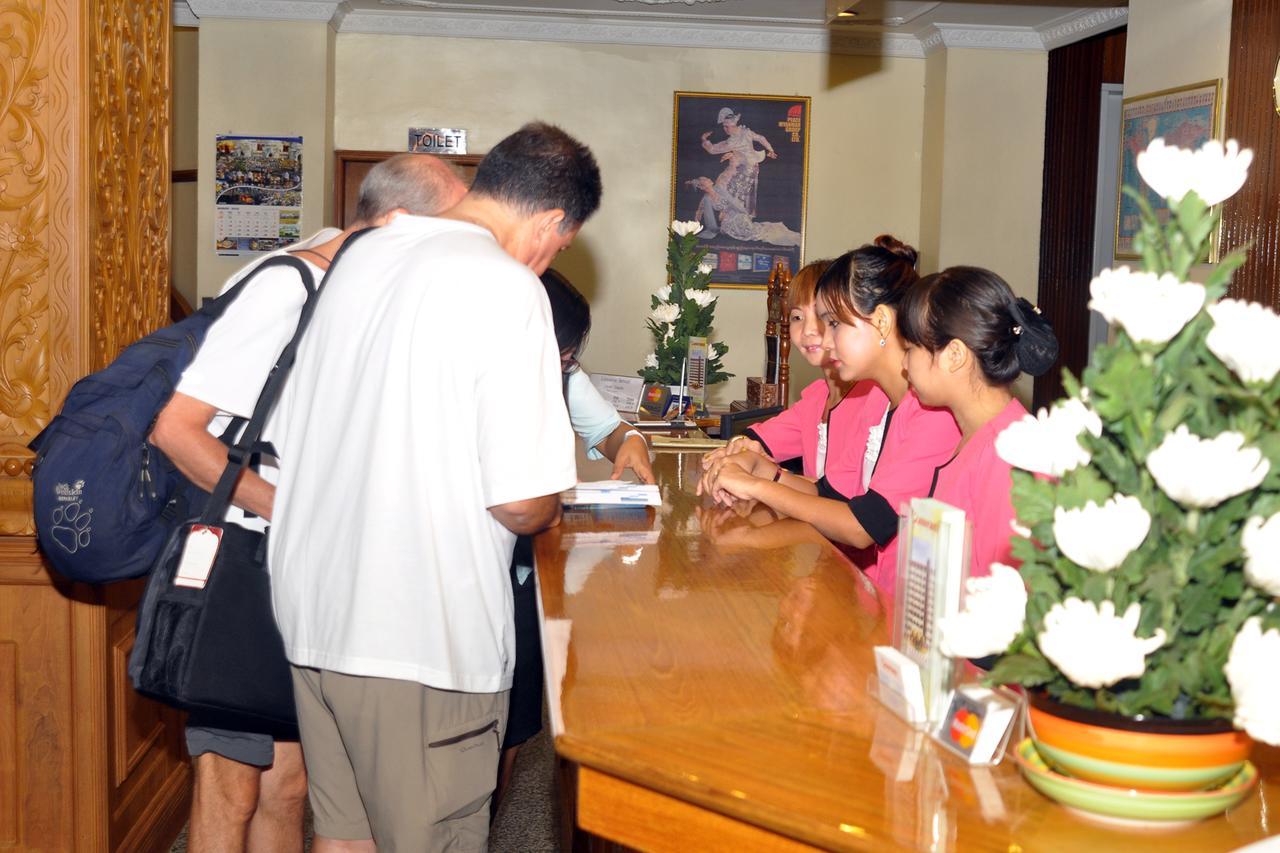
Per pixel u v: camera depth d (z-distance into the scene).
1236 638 1.01
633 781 1.23
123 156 2.84
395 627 1.70
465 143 7.73
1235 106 4.96
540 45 7.75
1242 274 4.84
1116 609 1.05
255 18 7.27
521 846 3.14
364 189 2.34
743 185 7.96
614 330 7.96
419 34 7.64
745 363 8.06
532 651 2.58
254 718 1.95
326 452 1.77
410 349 1.70
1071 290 7.52
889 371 2.50
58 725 2.72
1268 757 1.30
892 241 2.75
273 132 7.35
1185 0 5.38
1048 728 1.11
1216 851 1.06
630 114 7.85
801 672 1.50
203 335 2.02
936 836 1.07
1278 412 1.04
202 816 2.29
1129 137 5.79
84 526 1.95
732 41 7.82
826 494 2.61
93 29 2.61
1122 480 1.07
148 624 1.87
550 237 1.95
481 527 1.74
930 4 7.11
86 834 2.73
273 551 1.83
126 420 1.95
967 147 7.67
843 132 7.99
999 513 1.88
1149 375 1.06
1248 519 1.04
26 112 2.56
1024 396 7.85
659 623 1.69
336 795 1.85
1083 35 7.19
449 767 1.76
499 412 1.71
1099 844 1.06
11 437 2.62
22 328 2.59
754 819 1.13
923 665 1.33
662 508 2.59
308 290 1.91
